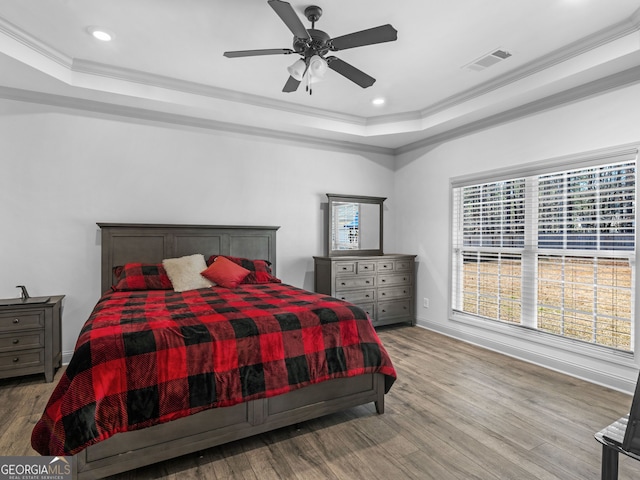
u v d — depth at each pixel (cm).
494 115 377
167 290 329
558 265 328
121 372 172
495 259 384
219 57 299
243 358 200
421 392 280
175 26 253
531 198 349
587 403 262
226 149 413
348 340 235
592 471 186
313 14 230
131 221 368
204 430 190
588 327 306
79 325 347
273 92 372
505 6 228
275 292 315
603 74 281
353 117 442
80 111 345
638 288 273
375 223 500
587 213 305
